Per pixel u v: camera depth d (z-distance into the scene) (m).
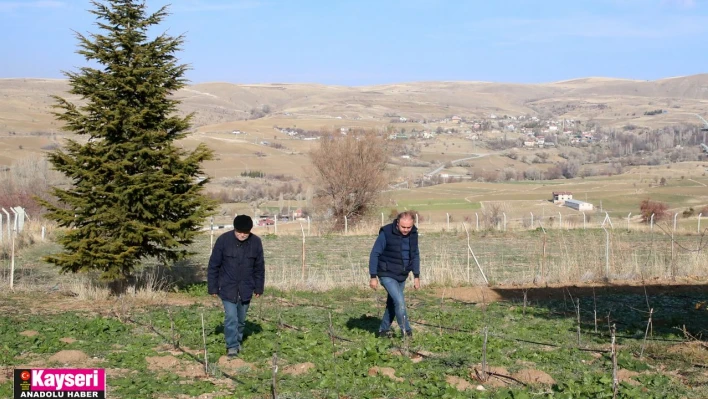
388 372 8.49
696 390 8.02
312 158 41.09
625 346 10.34
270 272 20.06
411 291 16.75
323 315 12.93
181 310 13.30
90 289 14.98
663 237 31.48
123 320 11.88
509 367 9.00
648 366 9.09
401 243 10.05
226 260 9.22
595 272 19.02
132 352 9.38
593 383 8.07
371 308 14.01
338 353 9.59
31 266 20.94
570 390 7.69
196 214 15.64
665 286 17.38
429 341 10.31
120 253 14.84
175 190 15.79
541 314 13.52
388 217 43.09
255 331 11.02
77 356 9.13
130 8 15.35
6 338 10.05
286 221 47.34
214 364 8.86
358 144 40.81
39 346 9.70
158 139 15.42
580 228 36.28
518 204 59.56
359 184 40.34
